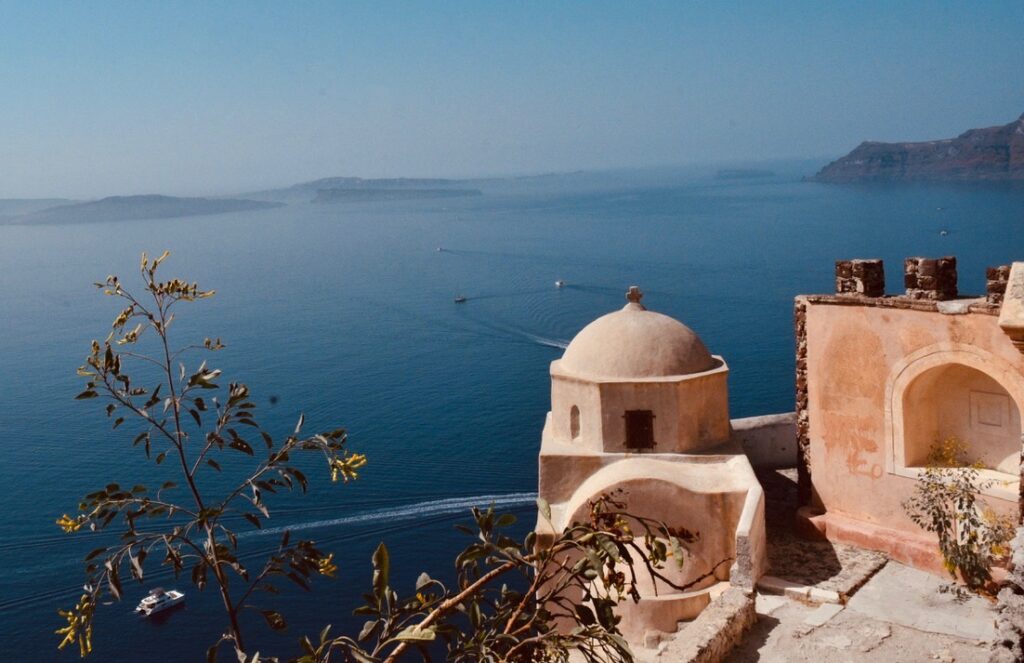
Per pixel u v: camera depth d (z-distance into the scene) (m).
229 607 6.78
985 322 14.97
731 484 17.44
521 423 81.94
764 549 16.83
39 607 48.56
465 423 82.75
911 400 16.44
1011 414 15.55
